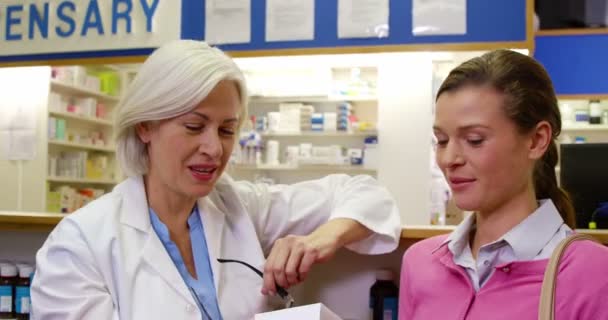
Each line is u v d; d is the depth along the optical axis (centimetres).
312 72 577
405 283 126
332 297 178
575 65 434
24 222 193
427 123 470
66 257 125
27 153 423
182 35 261
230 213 153
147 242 133
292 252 134
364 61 399
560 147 220
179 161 126
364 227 152
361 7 245
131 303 125
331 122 586
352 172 575
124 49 267
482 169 100
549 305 87
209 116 124
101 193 601
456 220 457
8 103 423
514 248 103
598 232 161
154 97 123
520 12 232
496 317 100
